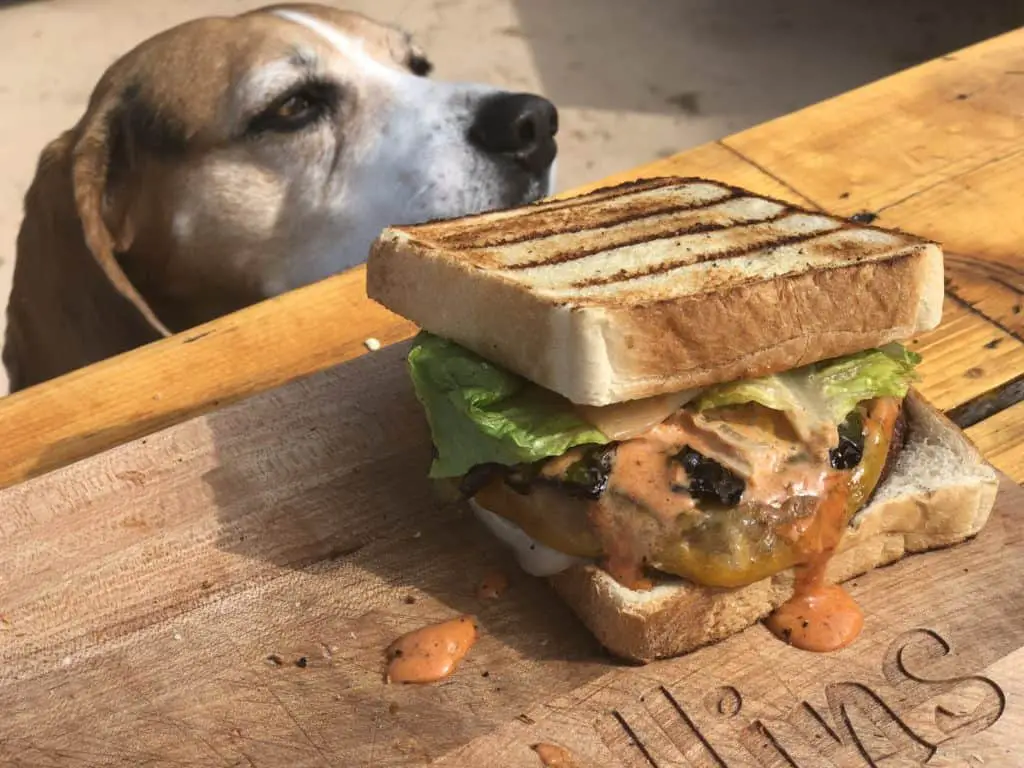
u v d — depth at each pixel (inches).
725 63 53.3
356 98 27.4
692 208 19.1
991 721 14.8
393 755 15.0
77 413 20.2
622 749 14.8
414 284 17.1
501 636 16.0
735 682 15.4
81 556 17.2
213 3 63.0
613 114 50.3
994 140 24.2
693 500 15.4
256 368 20.8
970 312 20.6
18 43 59.6
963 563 16.5
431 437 18.1
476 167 27.2
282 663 15.9
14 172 49.1
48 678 15.9
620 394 15.3
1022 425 19.1
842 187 23.4
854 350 16.4
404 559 17.0
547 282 16.3
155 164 26.7
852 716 14.9
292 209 27.2
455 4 60.9
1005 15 54.5
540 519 16.0
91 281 26.1
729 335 15.5
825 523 15.6
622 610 15.3
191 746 15.2
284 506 17.7
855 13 56.2
